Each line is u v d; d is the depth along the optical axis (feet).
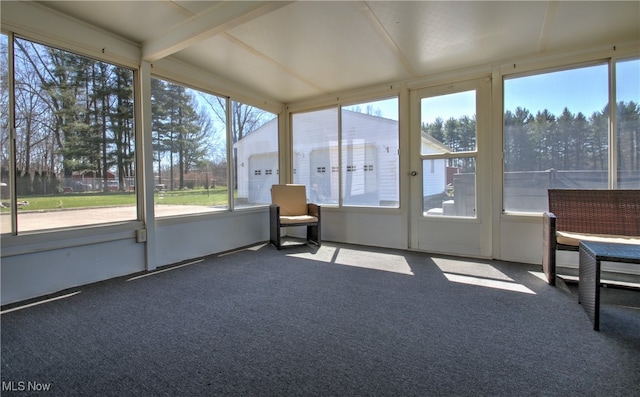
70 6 7.94
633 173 9.68
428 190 13.26
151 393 4.35
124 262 9.94
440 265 11.02
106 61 9.44
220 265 11.14
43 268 8.13
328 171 16.01
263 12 7.41
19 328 6.29
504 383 4.51
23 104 7.80
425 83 12.94
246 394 4.33
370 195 14.76
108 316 6.86
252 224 15.11
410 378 4.66
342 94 15.20
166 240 11.23
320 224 14.58
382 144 14.33
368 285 8.91
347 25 8.71
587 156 10.30
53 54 8.31
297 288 8.67
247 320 6.66
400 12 8.04
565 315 6.79
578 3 7.64
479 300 7.71
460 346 5.56
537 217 10.98
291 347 5.56
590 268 6.56
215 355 5.31
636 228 8.90
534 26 8.80
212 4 7.81
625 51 9.62
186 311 7.13
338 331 6.15
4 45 7.47
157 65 10.62
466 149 12.39
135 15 8.34
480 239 12.23
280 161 17.01
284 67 11.94
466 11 8.00
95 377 4.71
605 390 4.33
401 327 6.31
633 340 5.69
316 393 4.34
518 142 11.32
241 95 14.26
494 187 11.66
